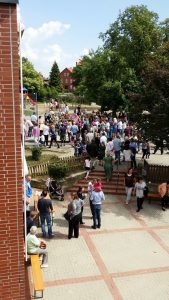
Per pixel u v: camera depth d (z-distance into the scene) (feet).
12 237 24.72
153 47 150.30
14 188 24.09
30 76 245.04
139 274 37.14
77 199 43.57
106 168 61.41
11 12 21.67
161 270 38.01
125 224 49.03
